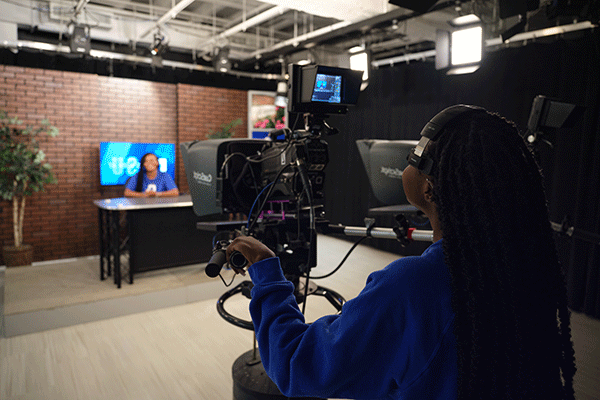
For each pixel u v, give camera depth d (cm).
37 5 503
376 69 599
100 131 581
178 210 453
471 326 53
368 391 59
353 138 647
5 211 520
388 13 385
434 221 65
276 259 75
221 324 350
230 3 507
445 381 54
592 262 365
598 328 345
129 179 568
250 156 161
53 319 341
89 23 534
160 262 445
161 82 634
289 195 148
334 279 465
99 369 276
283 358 62
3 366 278
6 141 484
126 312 373
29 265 504
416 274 57
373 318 56
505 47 438
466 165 55
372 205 613
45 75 538
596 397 244
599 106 362
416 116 543
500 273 52
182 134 652
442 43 315
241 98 710
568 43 380
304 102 132
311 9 328
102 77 579
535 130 176
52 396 245
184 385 258
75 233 565
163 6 531
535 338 52
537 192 57
